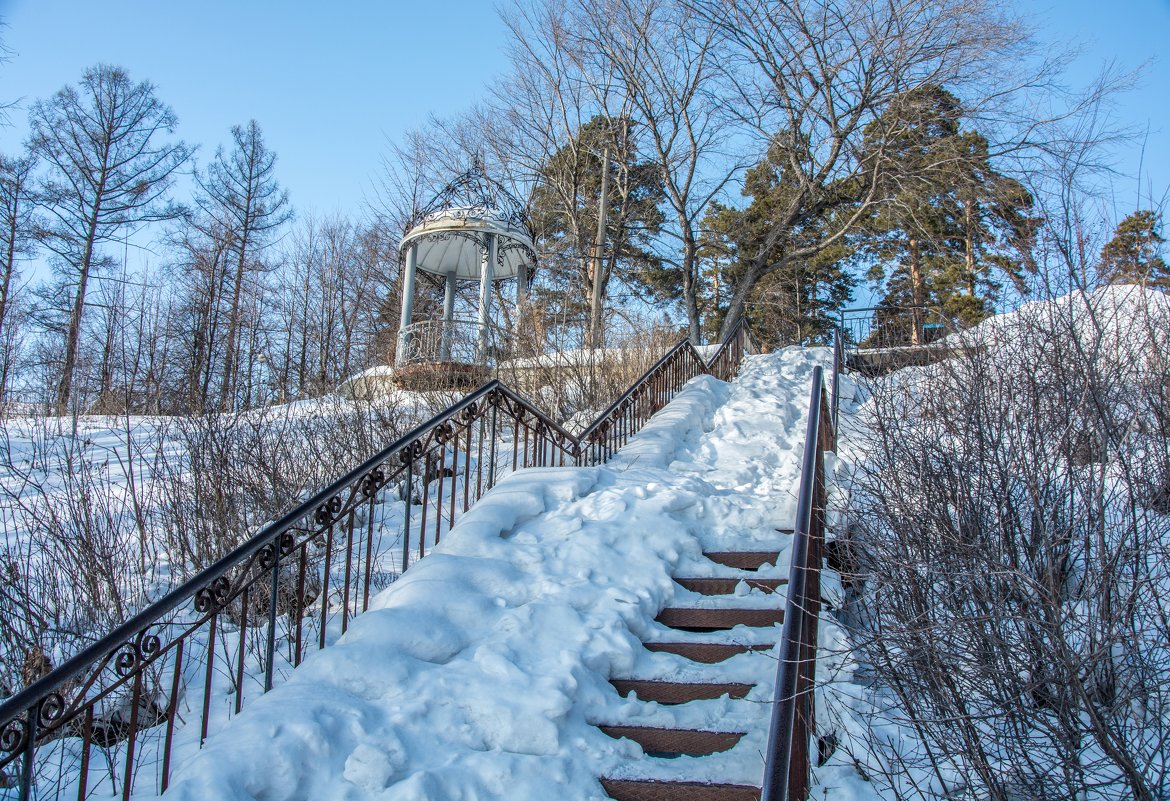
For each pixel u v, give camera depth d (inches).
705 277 1267.2
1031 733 122.5
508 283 833.5
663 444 306.8
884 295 813.2
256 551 138.0
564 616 151.7
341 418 306.5
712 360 502.0
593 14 884.6
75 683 153.1
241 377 387.9
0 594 163.8
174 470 253.6
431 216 561.0
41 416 386.3
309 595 195.3
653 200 1015.6
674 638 155.9
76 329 582.6
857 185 805.9
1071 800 109.3
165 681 155.3
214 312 484.4
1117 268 165.0
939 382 187.8
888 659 124.0
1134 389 153.9
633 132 963.3
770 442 320.2
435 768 115.6
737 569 182.7
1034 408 152.5
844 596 156.3
